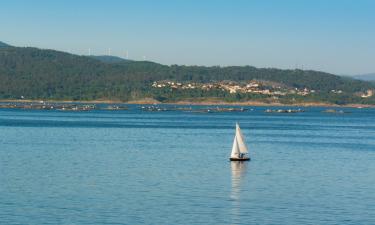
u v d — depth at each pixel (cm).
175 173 11012
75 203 8175
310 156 14512
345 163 13100
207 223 7294
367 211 8006
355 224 7362
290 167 12219
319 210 8038
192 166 12050
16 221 7231
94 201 8319
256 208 8100
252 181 10269
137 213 7694
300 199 8725
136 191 9088
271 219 7531
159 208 7981
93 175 10575
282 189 9538
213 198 8694
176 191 9156
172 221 7344
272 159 13650
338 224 7356
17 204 8075
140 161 12725
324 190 9475
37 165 11781
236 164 12550
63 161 12512
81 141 17925
